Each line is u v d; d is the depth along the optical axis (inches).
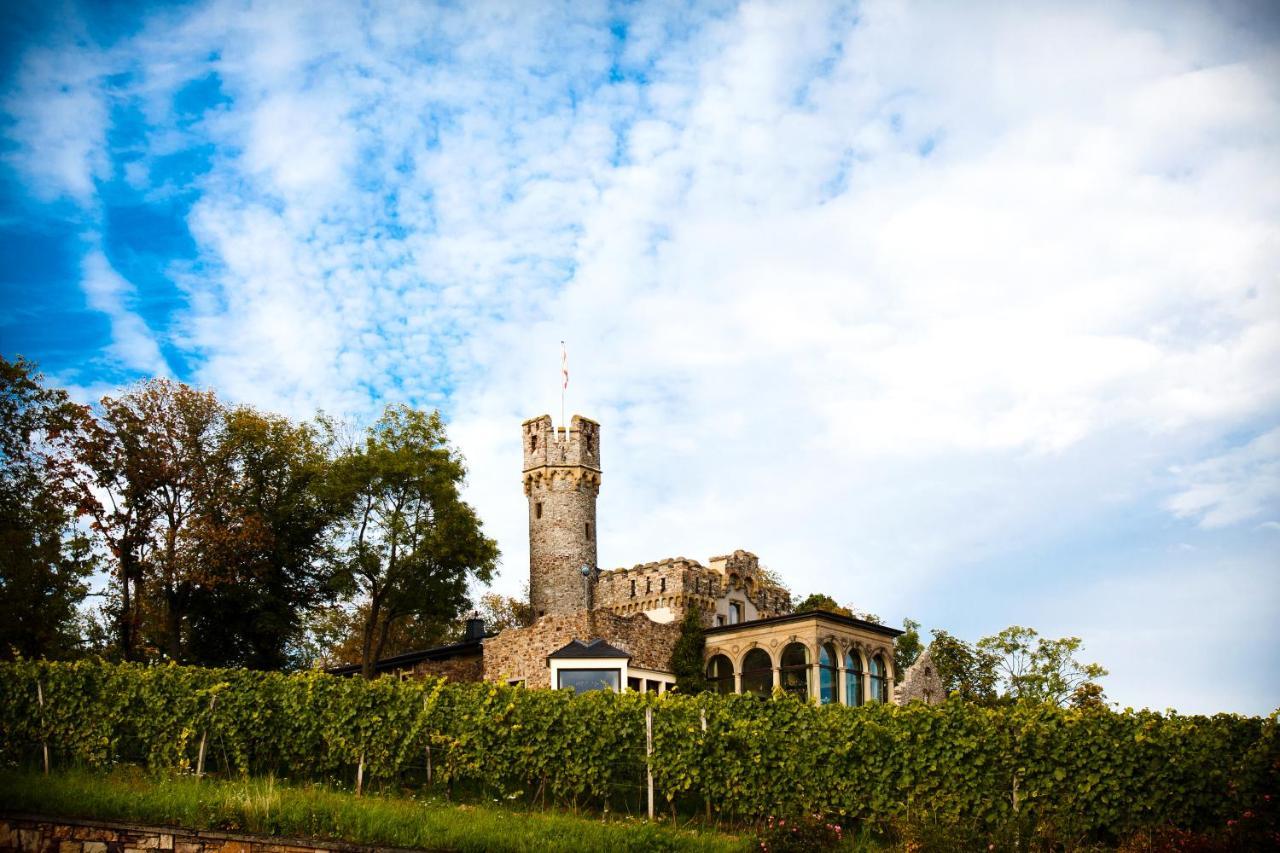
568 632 1798.7
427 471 2102.6
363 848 823.7
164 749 1090.7
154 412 1985.7
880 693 2010.3
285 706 1124.5
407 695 1124.5
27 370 1777.8
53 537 1809.8
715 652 2001.7
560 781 1082.7
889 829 992.9
